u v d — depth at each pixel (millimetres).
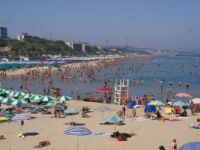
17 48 195750
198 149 12758
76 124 26016
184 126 24531
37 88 70375
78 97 52625
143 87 71188
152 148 18406
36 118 29453
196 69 147375
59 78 95062
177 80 89562
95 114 31609
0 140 20750
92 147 18781
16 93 42625
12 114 29734
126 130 23359
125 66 168875
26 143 19938
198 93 61406
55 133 22656
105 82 75688
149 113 29938
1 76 98312
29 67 132750
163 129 23484
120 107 37688
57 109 29391
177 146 18734
